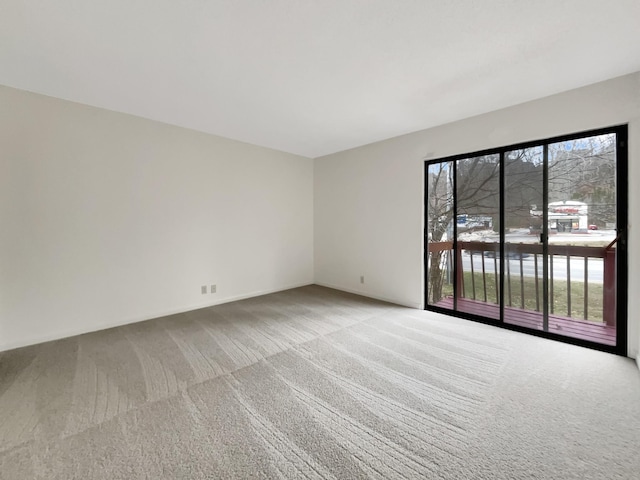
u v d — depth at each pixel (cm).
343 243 476
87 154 294
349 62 215
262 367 227
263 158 448
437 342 273
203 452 142
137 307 331
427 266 377
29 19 167
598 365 227
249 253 436
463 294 364
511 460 136
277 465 134
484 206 329
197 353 251
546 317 287
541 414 170
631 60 212
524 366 227
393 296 407
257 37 186
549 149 280
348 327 313
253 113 314
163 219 348
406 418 167
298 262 507
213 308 382
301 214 509
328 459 138
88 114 293
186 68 223
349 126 355
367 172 434
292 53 204
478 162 330
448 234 362
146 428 158
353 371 221
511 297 323
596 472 129
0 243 252
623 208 241
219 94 269
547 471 130
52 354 248
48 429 158
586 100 250
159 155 342
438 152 351
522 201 301
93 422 163
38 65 218
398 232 397
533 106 278
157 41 189
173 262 358
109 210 309
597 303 282
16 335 261
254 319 339
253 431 157
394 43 192
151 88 257
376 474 129
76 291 291
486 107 296
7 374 216
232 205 413
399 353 250
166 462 135
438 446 146
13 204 257
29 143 263
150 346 265
